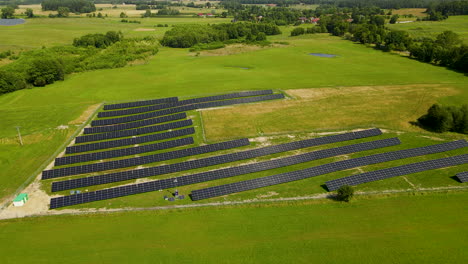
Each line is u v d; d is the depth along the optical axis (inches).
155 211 1968.5
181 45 7652.6
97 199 2063.2
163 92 4185.5
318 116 3331.7
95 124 3218.5
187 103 3720.5
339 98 3823.8
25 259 1614.2
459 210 1946.4
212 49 7209.6
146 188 2164.1
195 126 3159.5
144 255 1635.1
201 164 2456.9
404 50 6658.5
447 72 5012.3
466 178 2225.6
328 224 1840.6
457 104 3592.5
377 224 1835.6
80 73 5201.8
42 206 2026.3
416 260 1587.1
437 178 2272.4
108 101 3882.9
